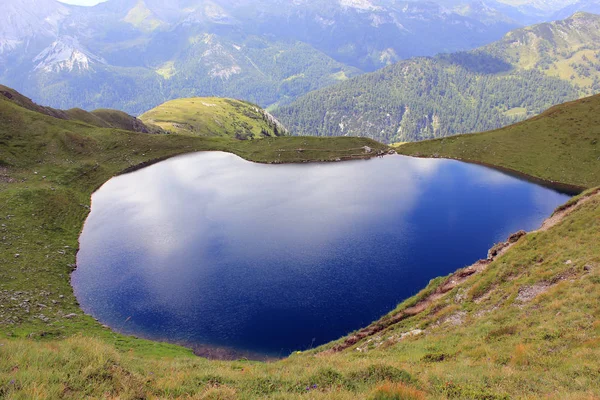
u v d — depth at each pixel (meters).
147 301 48.56
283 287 50.91
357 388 15.91
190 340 41.28
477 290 33.25
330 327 42.38
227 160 128.62
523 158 112.81
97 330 40.06
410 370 19.20
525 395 14.58
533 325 23.34
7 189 74.50
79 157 104.69
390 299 47.16
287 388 16.03
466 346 23.67
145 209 83.62
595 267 27.19
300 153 133.50
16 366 13.95
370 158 133.62
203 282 52.88
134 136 129.00
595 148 104.25
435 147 137.38
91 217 78.81
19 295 42.84
